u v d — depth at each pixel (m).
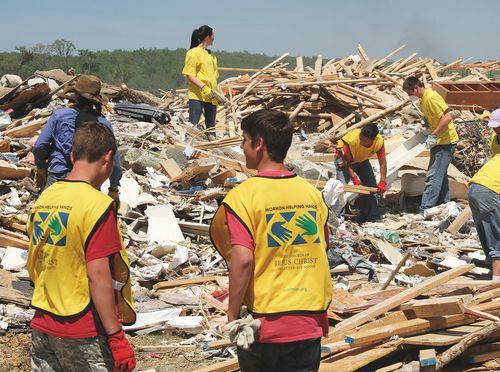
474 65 18.11
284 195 3.56
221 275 7.26
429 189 10.07
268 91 15.41
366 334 5.20
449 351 5.08
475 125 12.16
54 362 3.70
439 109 9.80
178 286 6.92
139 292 6.73
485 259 7.27
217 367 5.05
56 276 3.55
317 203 3.66
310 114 14.96
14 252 7.05
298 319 3.47
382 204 10.57
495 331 5.07
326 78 15.58
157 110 12.11
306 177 10.27
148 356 5.54
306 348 3.52
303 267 3.53
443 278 5.96
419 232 9.18
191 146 10.66
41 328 3.61
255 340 3.46
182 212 8.53
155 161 9.77
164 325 6.02
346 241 8.14
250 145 3.68
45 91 12.07
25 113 11.96
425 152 11.01
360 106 14.80
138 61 60.31
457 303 5.19
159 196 8.92
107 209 3.52
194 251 7.69
